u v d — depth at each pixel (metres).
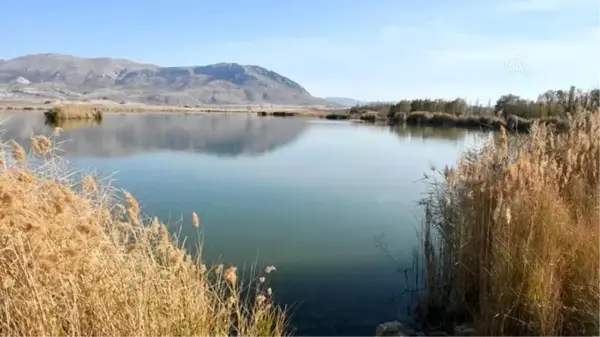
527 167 5.62
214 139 34.22
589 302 4.29
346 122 62.97
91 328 3.63
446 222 6.78
